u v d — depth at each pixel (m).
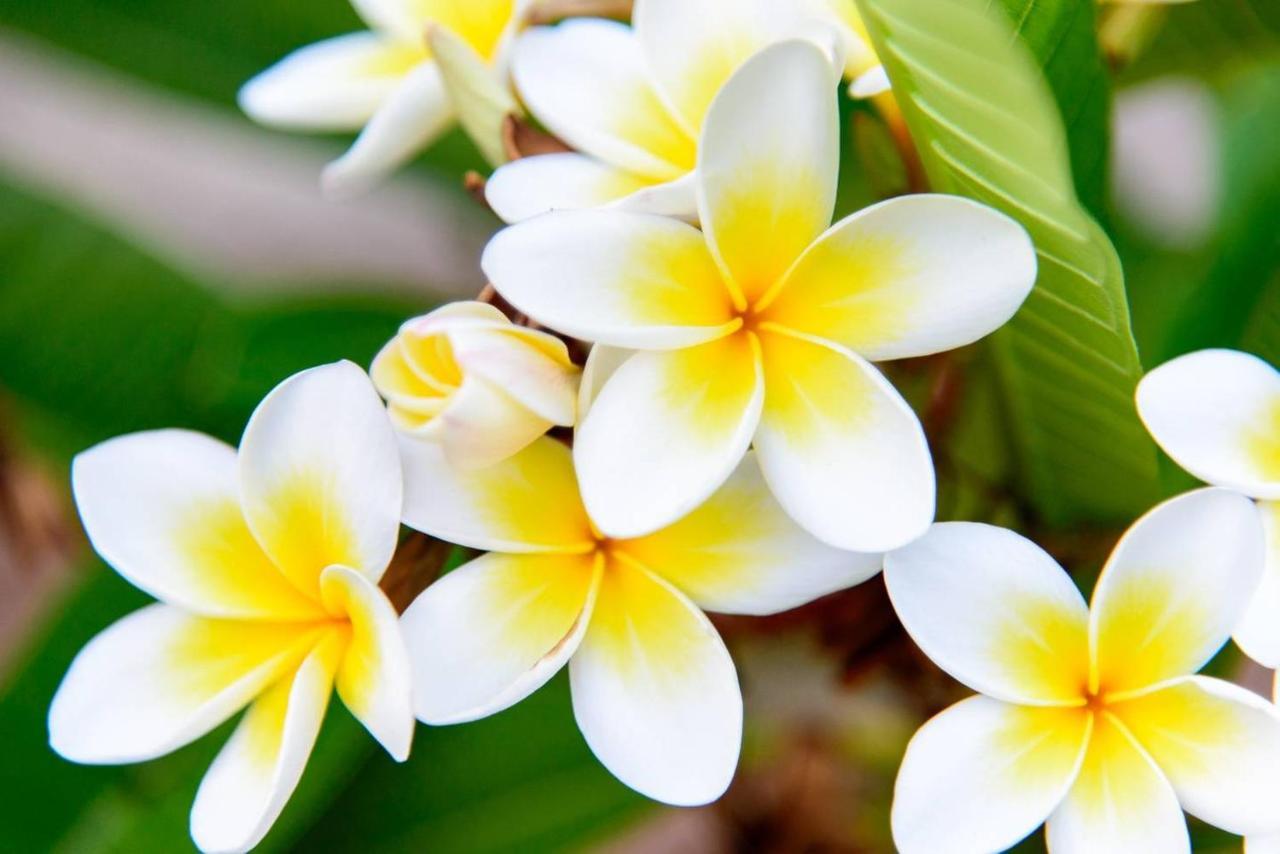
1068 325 0.58
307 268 1.06
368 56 0.68
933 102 0.57
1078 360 0.59
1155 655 0.57
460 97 0.61
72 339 0.71
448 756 0.69
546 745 0.69
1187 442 0.57
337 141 0.75
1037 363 0.60
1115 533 0.62
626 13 0.63
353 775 0.69
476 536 0.56
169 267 0.73
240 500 0.57
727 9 0.59
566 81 0.60
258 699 0.57
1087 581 0.62
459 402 0.55
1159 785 0.56
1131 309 0.71
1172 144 1.03
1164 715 0.56
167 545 0.58
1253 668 0.65
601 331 0.55
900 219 0.56
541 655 0.56
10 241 0.72
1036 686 0.56
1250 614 0.56
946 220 0.56
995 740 0.56
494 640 0.56
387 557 0.56
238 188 1.09
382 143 0.65
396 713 0.55
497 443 0.56
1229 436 0.57
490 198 0.58
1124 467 0.61
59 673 0.67
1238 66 0.67
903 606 0.56
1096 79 0.60
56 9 0.72
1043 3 0.59
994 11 0.59
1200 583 0.56
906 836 0.56
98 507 0.57
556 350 0.56
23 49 0.74
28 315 0.72
